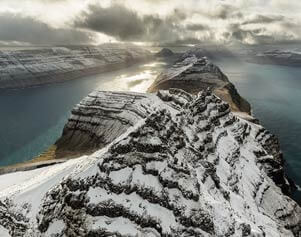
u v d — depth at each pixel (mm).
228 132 154000
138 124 89688
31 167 153625
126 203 70062
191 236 67312
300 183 154000
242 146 150500
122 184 72312
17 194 88625
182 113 141250
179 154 85312
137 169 74875
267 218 103812
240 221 75812
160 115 92438
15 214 82125
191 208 70938
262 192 123125
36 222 76688
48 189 85438
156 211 69438
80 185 73625
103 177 73562
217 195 89875
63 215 72312
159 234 66625
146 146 77938
